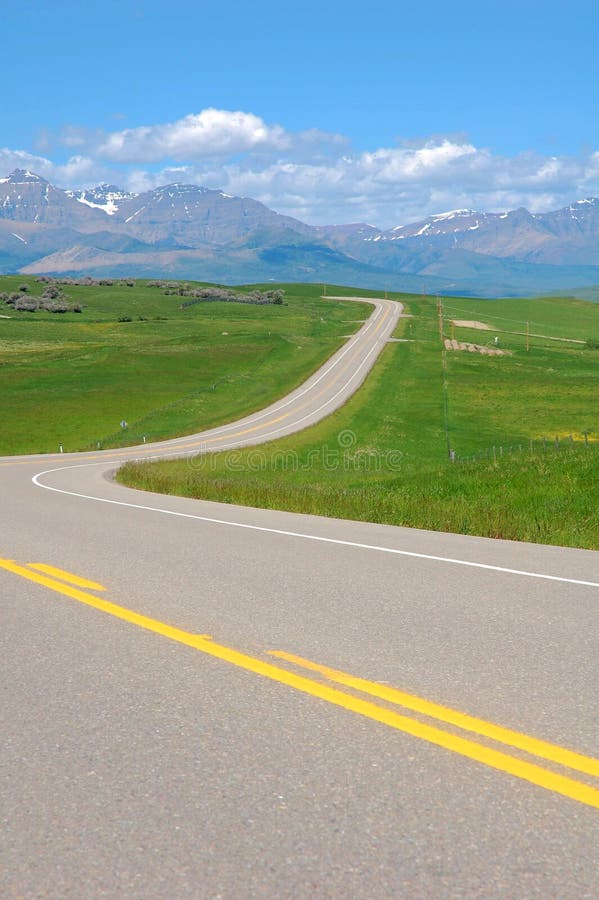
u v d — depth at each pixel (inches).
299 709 197.0
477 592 324.2
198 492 886.4
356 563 394.3
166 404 3324.3
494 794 150.7
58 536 510.3
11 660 243.6
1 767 166.4
